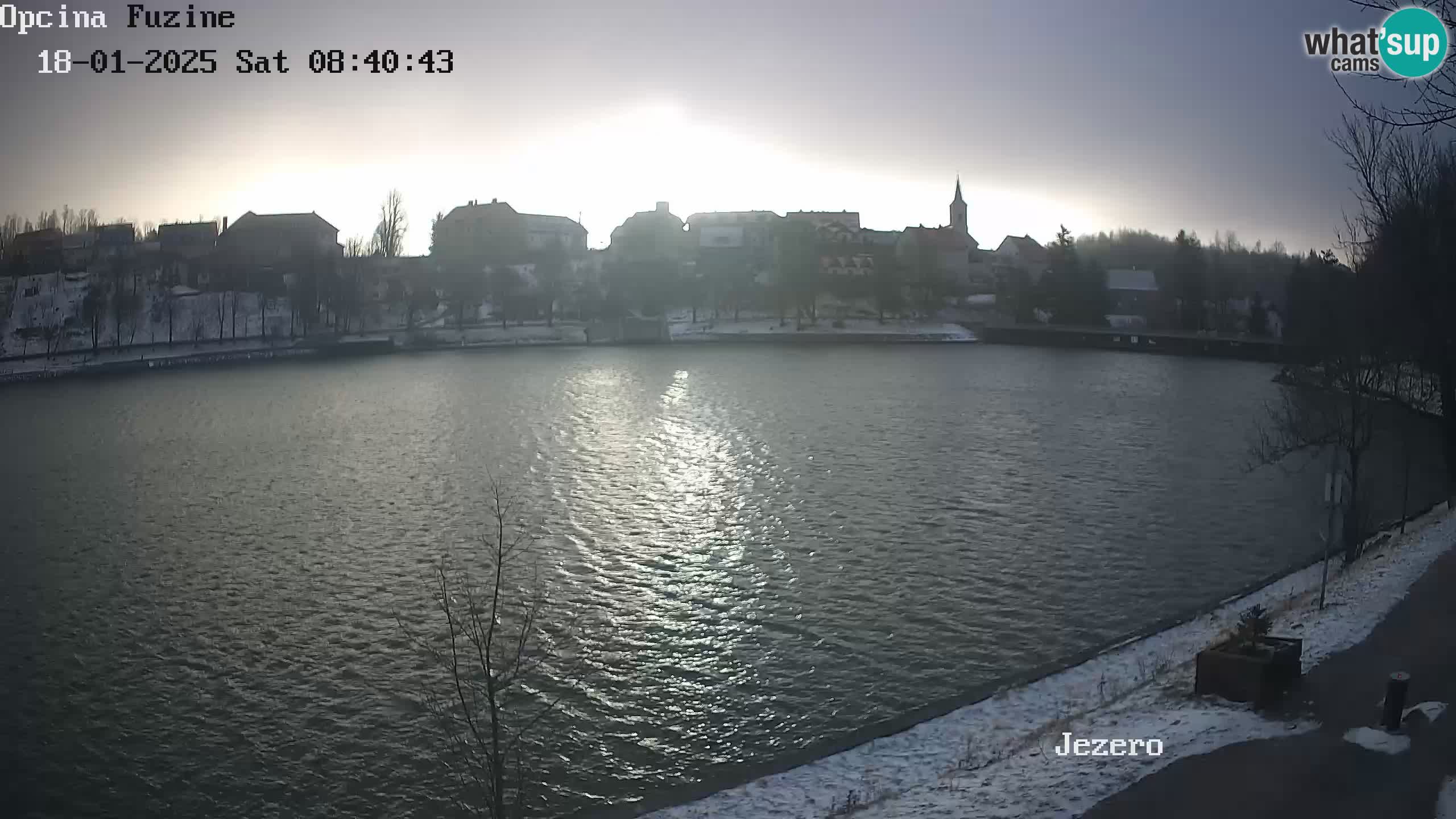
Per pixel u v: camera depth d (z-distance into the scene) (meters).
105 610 52.16
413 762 36.41
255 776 35.75
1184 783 22.92
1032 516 68.38
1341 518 51.50
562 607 51.44
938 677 42.19
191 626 49.81
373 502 75.12
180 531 67.56
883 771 29.75
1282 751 24.14
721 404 123.50
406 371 161.50
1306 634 33.88
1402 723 25.09
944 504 72.25
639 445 96.94
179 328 189.88
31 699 41.81
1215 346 189.00
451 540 64.69
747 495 75.88
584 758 36.16
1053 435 101.44
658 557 59.88
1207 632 39.66
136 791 35.06
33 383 149.75
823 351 192.25
